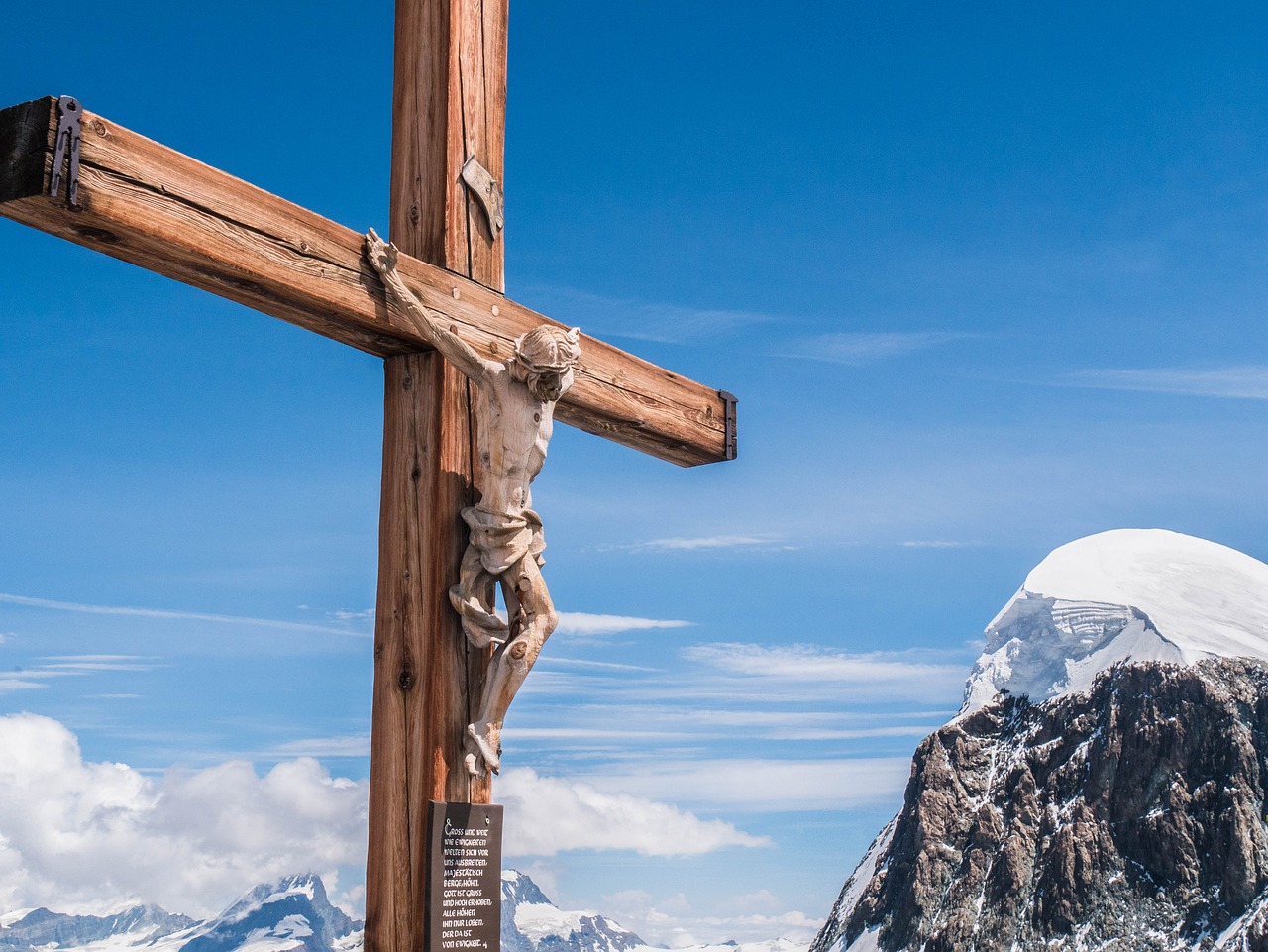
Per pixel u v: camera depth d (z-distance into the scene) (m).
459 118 5.18
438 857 4.52
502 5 5.45
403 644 4.75
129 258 3.97
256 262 4.14
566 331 4.88
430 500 4.78
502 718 4.79
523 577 4.80
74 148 3.59
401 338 4.75
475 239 5.16
